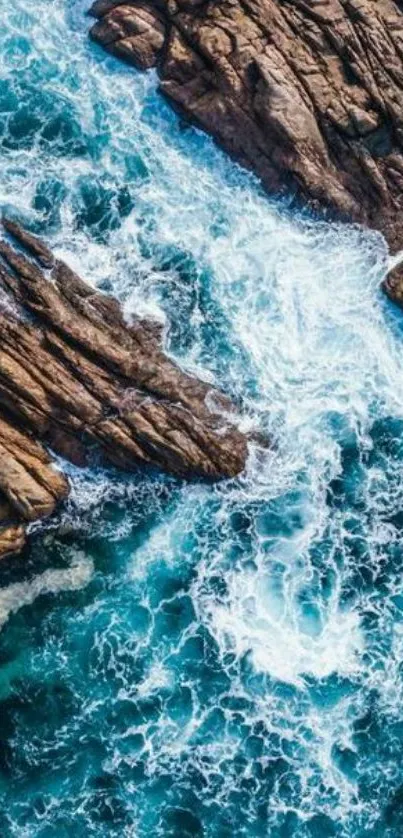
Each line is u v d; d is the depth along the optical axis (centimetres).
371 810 3325
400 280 3762
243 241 3800
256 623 3472
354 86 3750
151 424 3434
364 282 3809
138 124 3875
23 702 3366
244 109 3722
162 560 3516
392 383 3756
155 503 3541
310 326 3759
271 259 3794
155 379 3488
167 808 3281
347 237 3806
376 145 3766
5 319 3388
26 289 3447
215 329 3684
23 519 3397
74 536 3497
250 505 3562
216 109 3753
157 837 3253
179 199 3816
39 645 3425
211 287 3731
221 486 3547
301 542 3556
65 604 3459
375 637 3494
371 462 3669
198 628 3456
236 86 3700
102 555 3503
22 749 3316
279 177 3791
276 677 3419
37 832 3238
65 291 3516
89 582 3481
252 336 3706
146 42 3822
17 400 3341
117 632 3444
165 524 3541
